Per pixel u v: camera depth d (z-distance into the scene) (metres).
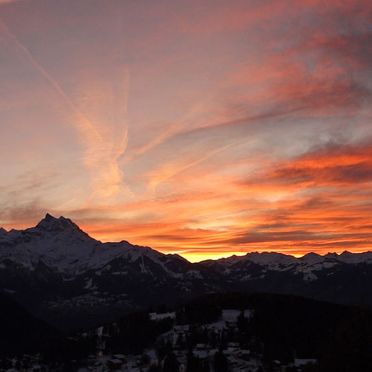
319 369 89.31
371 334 85.88
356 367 84.31
